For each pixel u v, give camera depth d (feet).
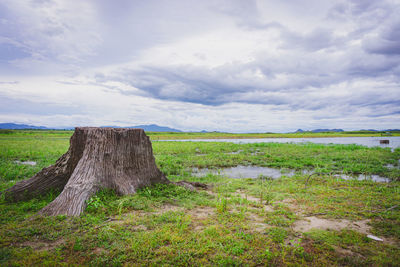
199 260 9.93
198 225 13.66
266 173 35.60
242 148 72.18
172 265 9.58
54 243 11.22
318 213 16.01
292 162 44.73
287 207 17.38
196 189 22.58
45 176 20.04
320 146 76.23
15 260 9.56
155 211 15.96
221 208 15.99
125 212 15.61
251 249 10.80
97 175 18.16
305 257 10.32
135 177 20.70
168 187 21.74
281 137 204.95
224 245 11.28
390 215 15.33
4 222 13.62
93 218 13.92
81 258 9.91
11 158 45.01
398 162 43.45
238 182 27.17
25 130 248.32
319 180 28.53
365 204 18.11
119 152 20.02
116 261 9.68
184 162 43.73
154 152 59.06
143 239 11.50
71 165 20.62
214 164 42.70
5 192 18.61
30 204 17.29
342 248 11.22
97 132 19.70
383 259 10.08
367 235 12.67
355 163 41.65
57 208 15.02
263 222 14.38
